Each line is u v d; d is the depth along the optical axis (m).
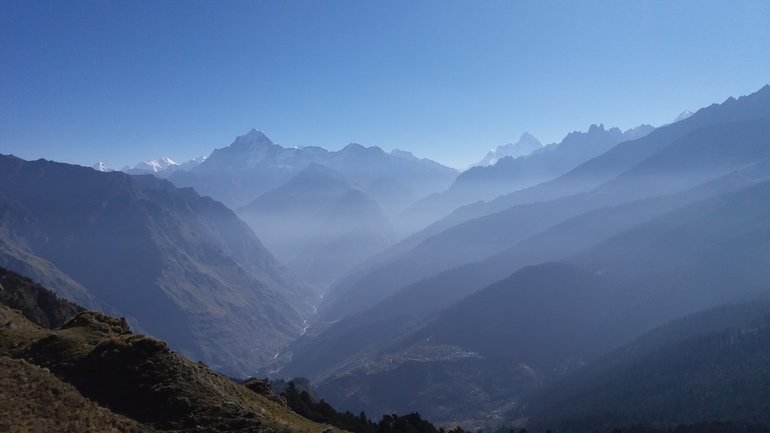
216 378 59.75
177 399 48.25
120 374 50.88
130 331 67.19
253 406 57.03
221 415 47.47
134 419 45.28
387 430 91.38
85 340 58.53
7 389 43.25
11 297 121.75
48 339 58.12
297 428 52.56
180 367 53.50
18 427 37.25
